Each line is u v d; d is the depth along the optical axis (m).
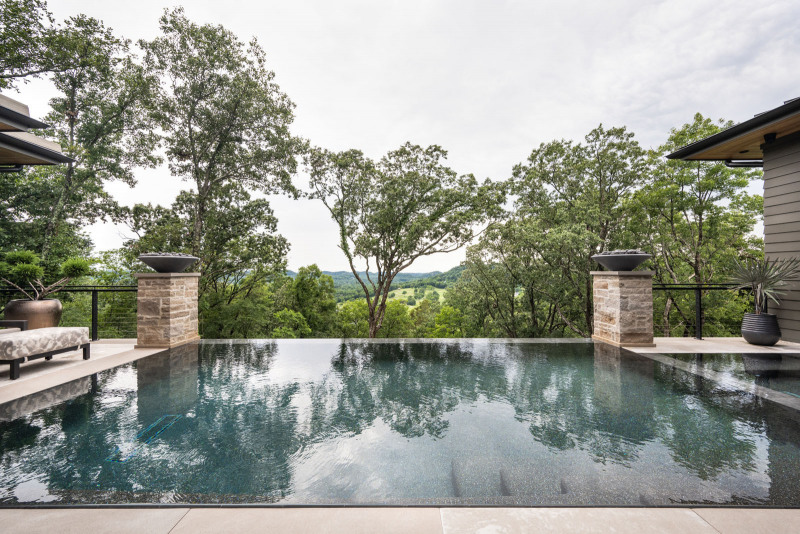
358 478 1.95
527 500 1.70
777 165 5.96
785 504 1.68
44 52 13.25
